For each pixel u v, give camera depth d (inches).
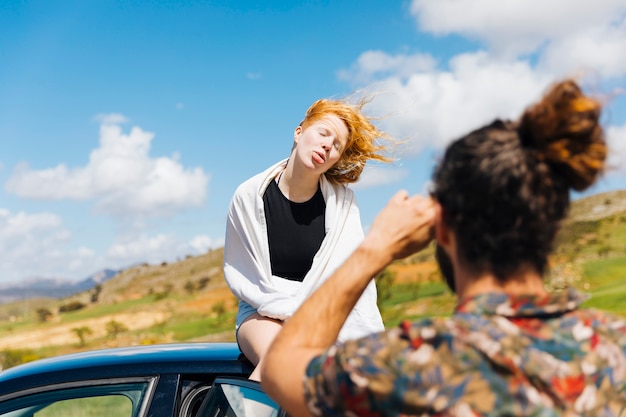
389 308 2223.2
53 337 3307.1
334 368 57.3
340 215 143.3
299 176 142.0
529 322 56.9
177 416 115.5
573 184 57.9
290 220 143.8
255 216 141.3
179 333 2918.3
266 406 111.8
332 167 148.0
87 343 3048.7
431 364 55.1
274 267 144.0
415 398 54.6
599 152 57.1
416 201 64.3
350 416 56.7
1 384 121.3
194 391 118.6
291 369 60.2
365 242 63.9
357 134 144.3
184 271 4532.5
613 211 2930.6
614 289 1983.3
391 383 55.4
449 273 63.6
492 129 59.2
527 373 53.9
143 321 3353.8
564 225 58.6
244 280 141.9
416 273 2598.4
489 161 57.0
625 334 58.8
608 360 56.7
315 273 137.6
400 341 56.8
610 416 56.2
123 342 2925.7
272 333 124.4
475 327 55.7
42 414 118.3
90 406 117.6
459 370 54.6
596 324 58.2
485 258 57.7
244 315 137.2
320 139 140.3
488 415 53.2
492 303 56.8
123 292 4328.3
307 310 62.7
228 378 118.3
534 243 56.9
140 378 118.5
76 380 119.3
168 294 4001.0
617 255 2337.6
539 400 53.4
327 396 57.4
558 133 56.6
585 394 54.8
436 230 62.3
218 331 2832.2
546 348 55.4
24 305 4407.0
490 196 56.6
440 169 60.9
